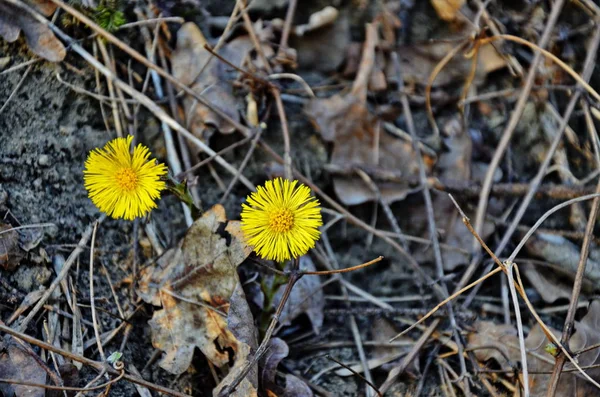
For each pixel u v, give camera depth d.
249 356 0.48
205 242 0.50
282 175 0.55
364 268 0.55
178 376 0.50
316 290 0.53
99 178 0.47
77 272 0.51
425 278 0.54
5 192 0.51
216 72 0.55
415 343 0.52
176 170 0.54
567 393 0.50
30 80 0.53
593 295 0.54
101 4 0.54
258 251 0.47
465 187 0.55
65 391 0.47
